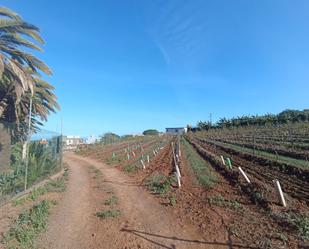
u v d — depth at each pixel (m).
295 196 11.45
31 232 8.59
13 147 15.32
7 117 21.47
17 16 16.53
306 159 19.12
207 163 22.34
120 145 62.28
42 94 23.41
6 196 12.52
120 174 23.34
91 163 34.56
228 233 8.23
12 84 19.11
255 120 62.53
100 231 9.20
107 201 13.11
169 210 11.22
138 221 10.05
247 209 10.19
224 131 62.25
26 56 18.45
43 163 18.80
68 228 9.49
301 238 7.35
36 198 13.21
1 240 8.10
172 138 73.81
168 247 7.66
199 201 11.88
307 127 41.09
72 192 15.46
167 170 21.41
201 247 7.54
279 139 34.53
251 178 14.52
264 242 7.33
